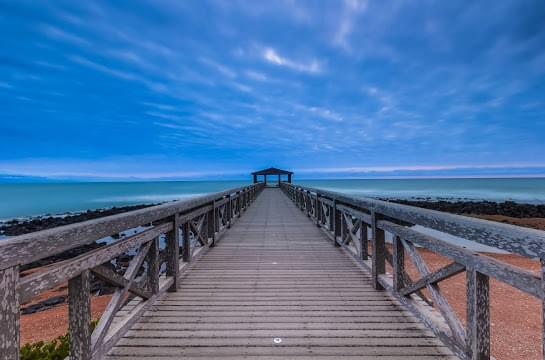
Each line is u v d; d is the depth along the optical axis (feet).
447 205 100.07
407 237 8.21
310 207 29.48
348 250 15.48
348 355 6.89
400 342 7.39
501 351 16.25
